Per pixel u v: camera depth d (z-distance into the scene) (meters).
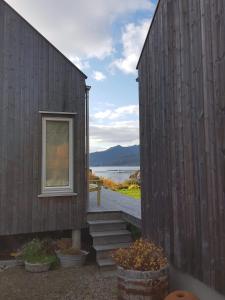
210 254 3.39
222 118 3.20
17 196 6.71
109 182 15.05
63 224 6.97
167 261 4.09
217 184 3.27
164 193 4.59
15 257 6.49
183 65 4.04
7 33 6.83
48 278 5.59
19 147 6.77
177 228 4.16
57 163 7.04
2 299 4.66
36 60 6.97
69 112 7.12
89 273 5.84
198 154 3.66
